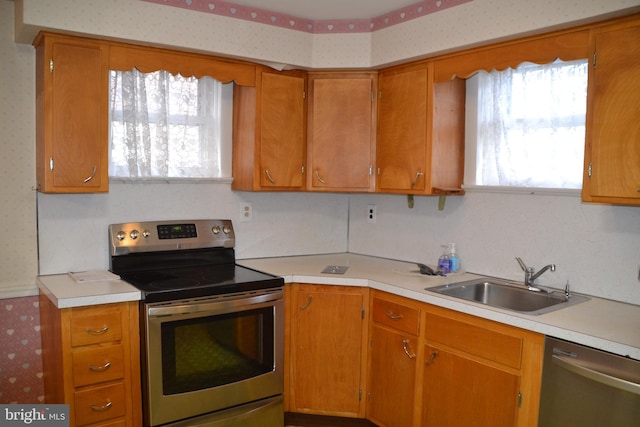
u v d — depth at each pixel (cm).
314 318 270
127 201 272
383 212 332
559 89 237
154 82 268
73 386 209
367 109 296
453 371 219
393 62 277
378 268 292
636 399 159
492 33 228
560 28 209
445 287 242
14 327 248
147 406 223
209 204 299
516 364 194
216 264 293
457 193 277
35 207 250
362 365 268
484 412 206
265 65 284
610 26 194
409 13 265
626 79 189
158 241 272
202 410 237
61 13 221
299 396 275
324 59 291
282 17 280
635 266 215
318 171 301
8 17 238
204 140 291
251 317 251
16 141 244
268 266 291
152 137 271
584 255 232
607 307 210
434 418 228
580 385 174
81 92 234
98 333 213
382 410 258
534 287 242
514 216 258
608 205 222
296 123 297
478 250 276
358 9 270
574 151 233
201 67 266
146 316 218
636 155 186
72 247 259
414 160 275
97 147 239
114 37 235
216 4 259
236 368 248
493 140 264
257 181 286
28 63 245
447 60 257
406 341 242
